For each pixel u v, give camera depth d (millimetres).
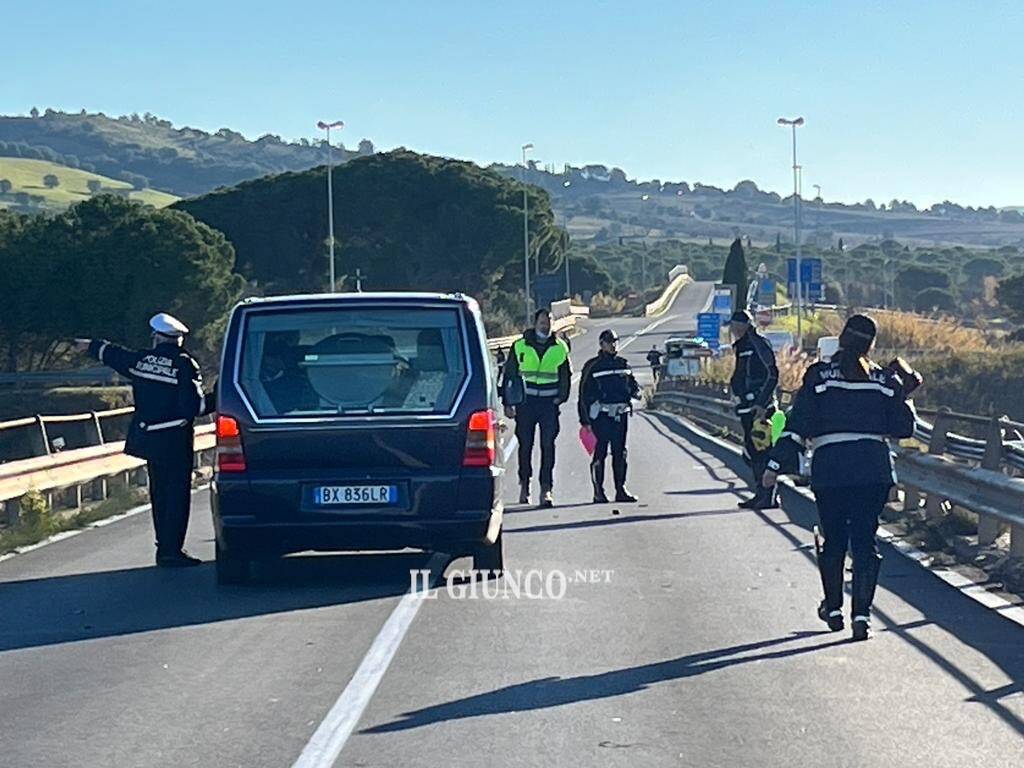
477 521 10648
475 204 69438
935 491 13398
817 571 11664
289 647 8945
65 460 16438
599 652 8703
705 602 10312
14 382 49031
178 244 53000
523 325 73000
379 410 10648
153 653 8867
